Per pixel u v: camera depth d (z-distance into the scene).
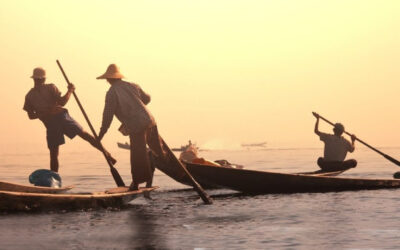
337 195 15.56
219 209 13.05
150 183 15.30
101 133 14.31
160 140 14.35
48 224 10.83
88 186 19.75
